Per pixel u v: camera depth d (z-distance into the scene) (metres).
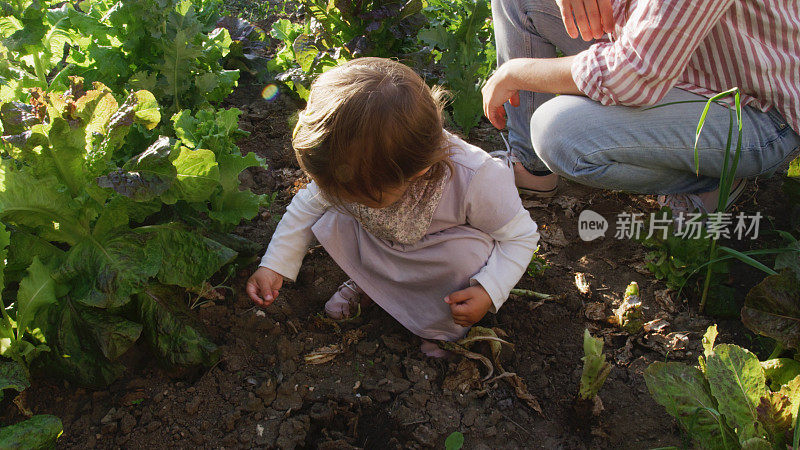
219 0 3.87
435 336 2.07
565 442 1.84
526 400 1.94
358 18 2.85
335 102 1.56
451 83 2.95
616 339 2.15
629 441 1.84
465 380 1.99
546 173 2.65
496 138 3.06
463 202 1.87
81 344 1.87
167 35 2.67
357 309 2.19
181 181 1.95
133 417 1.84
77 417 1.85
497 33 2.66
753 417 1.67
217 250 2.08
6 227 1.83
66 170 1.82
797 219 2.40
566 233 2.57
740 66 1.94
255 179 2.76
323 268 2.38
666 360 2.06
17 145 1.69
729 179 1.96
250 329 2.12
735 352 1.72
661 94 1.96
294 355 2.05
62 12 2.72
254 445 1.80
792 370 1.87
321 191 1.82
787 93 1.95
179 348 1.93
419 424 1.87
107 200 2.06
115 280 1.83
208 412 1.88
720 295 2.20
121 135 1.81
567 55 2.52
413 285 2.04
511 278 1.94
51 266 1.88
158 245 1.95
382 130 1.53
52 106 1.78
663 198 2.53
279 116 3.15
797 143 2.11
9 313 1.87
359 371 2.02
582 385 1.84
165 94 2.67
